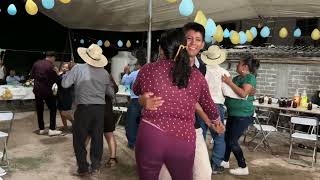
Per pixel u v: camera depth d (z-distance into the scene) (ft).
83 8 27.61
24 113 28.07
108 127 15.19
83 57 13.55
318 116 22.79
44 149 17.92
